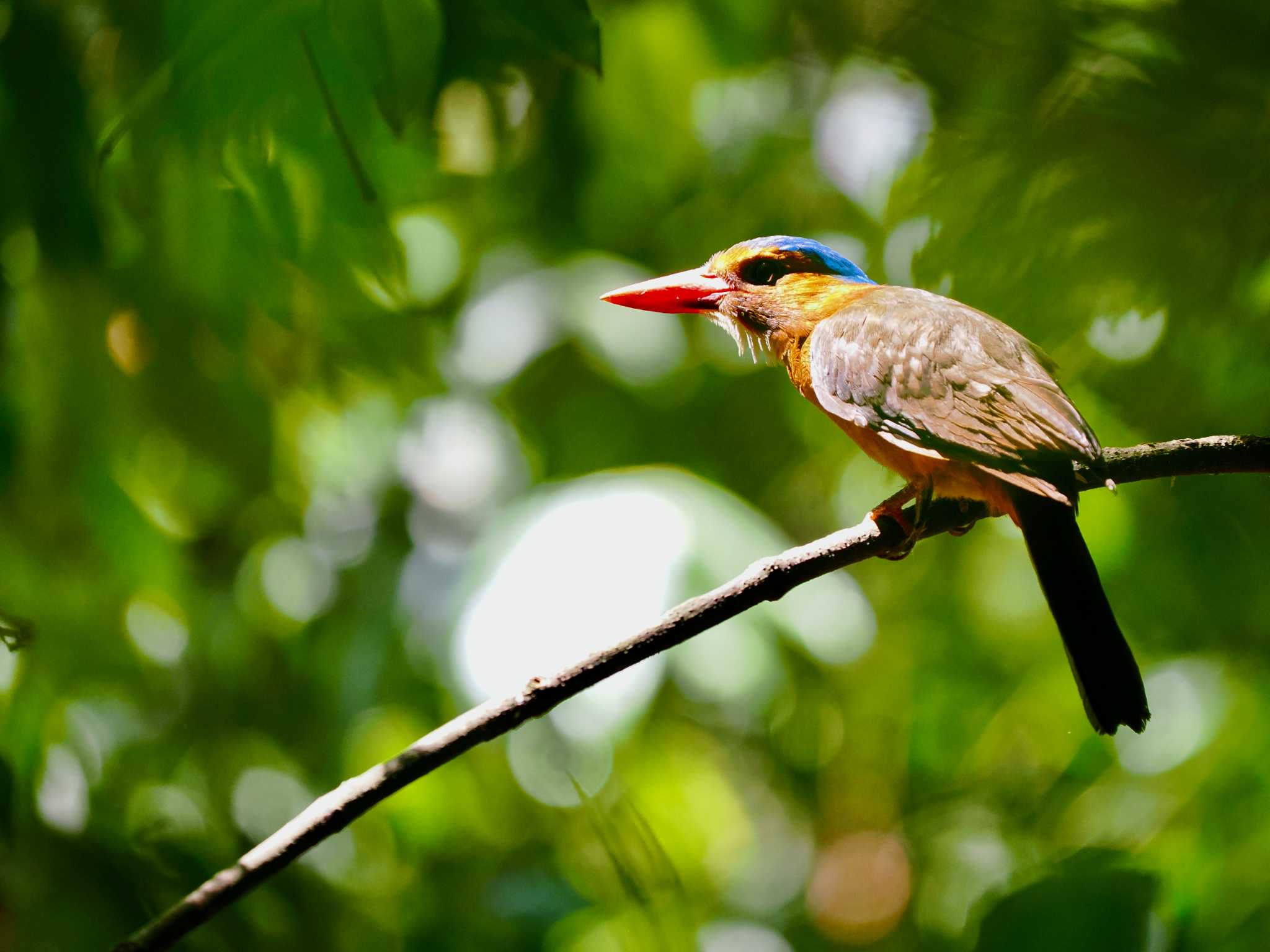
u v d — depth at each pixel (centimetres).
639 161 1078
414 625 1045
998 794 1107
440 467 1141
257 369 959
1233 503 873
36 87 751
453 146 977
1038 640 1069
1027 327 729
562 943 1006
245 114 695
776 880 1342
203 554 1102
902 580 1154
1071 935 700
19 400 817
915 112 824
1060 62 723
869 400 707
